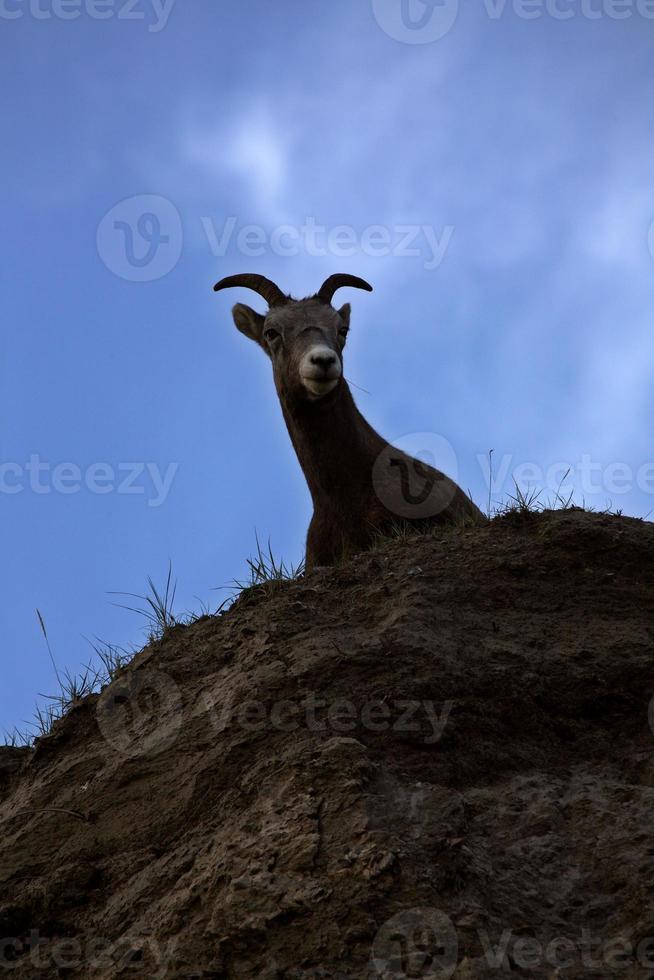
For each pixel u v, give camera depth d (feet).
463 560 86.53
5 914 67.36
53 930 66.18
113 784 74.90
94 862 69.51
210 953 57.36
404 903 56.39
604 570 86.48
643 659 76.79
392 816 61.93
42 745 83.56
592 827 63.00
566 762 70.03
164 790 72.08
